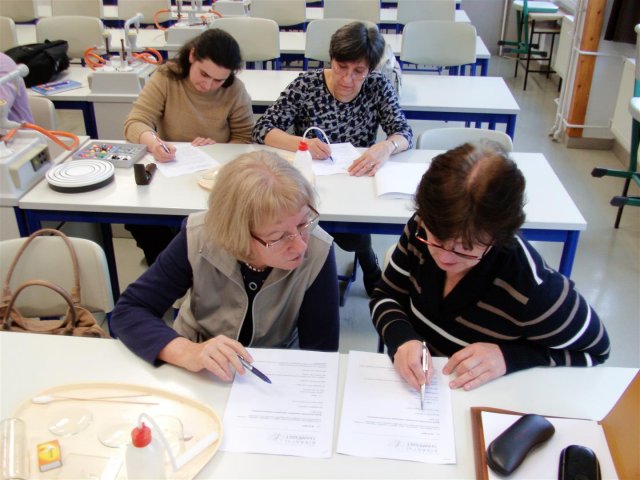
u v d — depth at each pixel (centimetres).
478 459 99
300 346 145
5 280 153
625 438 95
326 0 453
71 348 125
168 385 115
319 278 136
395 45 420
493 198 93
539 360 119
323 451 101
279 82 332
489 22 684
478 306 122
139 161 226
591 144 432
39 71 323
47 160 217
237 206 113
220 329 141
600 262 294
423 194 100
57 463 96
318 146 228
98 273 157
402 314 133
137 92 314
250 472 97
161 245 257
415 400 112
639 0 368
